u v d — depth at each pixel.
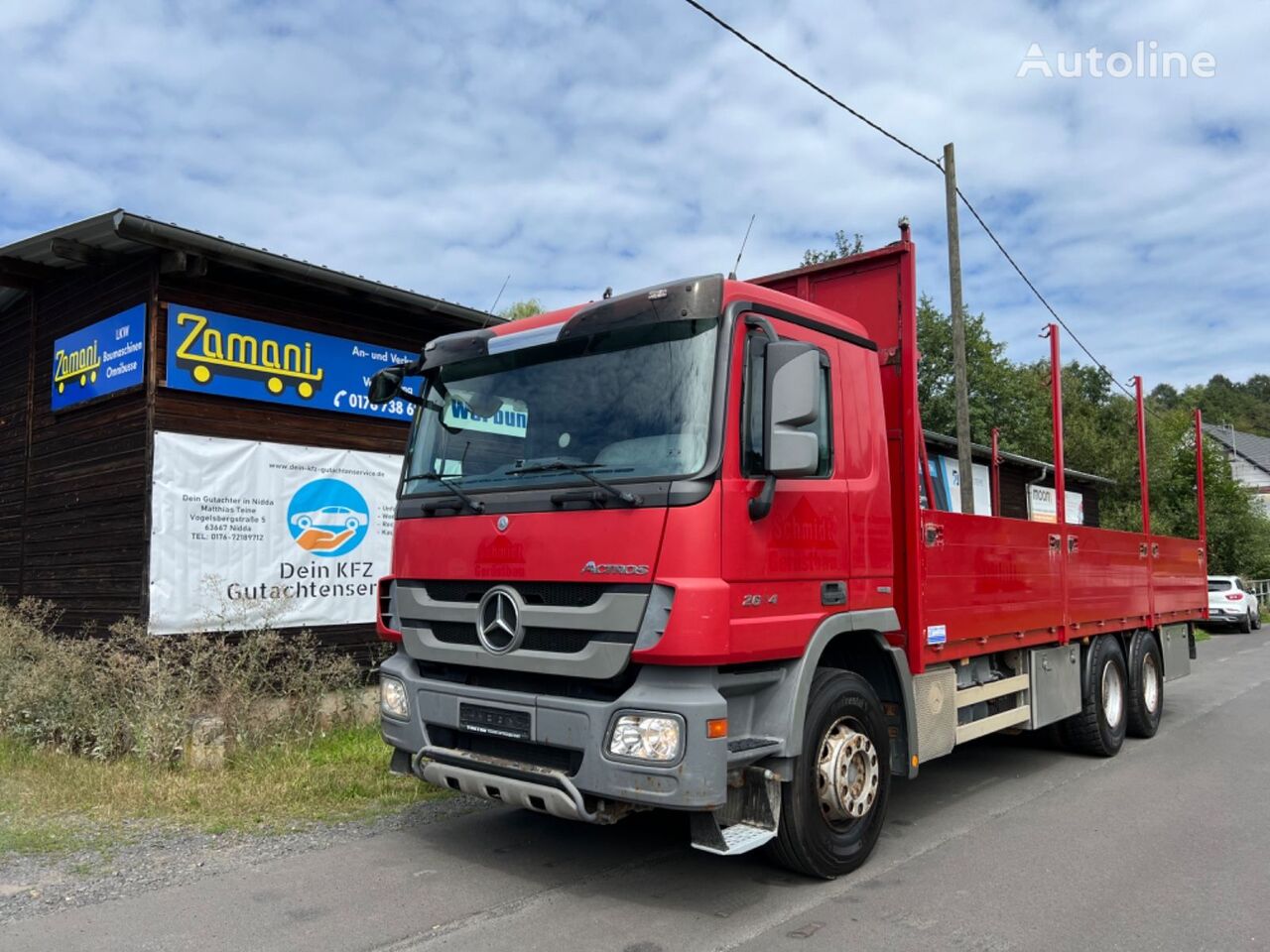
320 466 9.07
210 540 8.21
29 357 9.90
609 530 4.30
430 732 5.02
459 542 4.90
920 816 6.36
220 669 7.47
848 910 4.51
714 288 4.40
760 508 4.37
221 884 4.80
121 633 7.68
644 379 4.55
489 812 6.18
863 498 5.21
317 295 9.12
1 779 6.65
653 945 4.07
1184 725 10.33
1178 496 26.05
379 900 4.59
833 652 5.45
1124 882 4.97
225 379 8.38
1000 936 4.21
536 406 4.89
